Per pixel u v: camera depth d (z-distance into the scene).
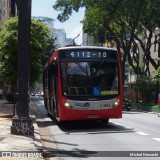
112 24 56.81
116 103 20.64
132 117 31.70
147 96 56.31
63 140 16.14
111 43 60.88
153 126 22.31
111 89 20.61
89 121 25.38
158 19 52.19
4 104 34.81
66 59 20.59
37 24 26.64
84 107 20.30
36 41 26.19
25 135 15.76
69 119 20.36
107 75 20.69
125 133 18.33
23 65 15.99
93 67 20.62
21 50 16.00
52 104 24.20
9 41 26.17
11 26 26.64
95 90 20.42
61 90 20.38
